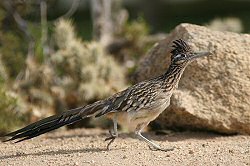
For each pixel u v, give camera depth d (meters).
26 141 13.83
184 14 32.03
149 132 14.34
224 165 10.63
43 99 16.28
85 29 28.34
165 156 11.30
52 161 11.12
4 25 19.12
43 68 16.73
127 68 18.33
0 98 14.92
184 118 13.58
